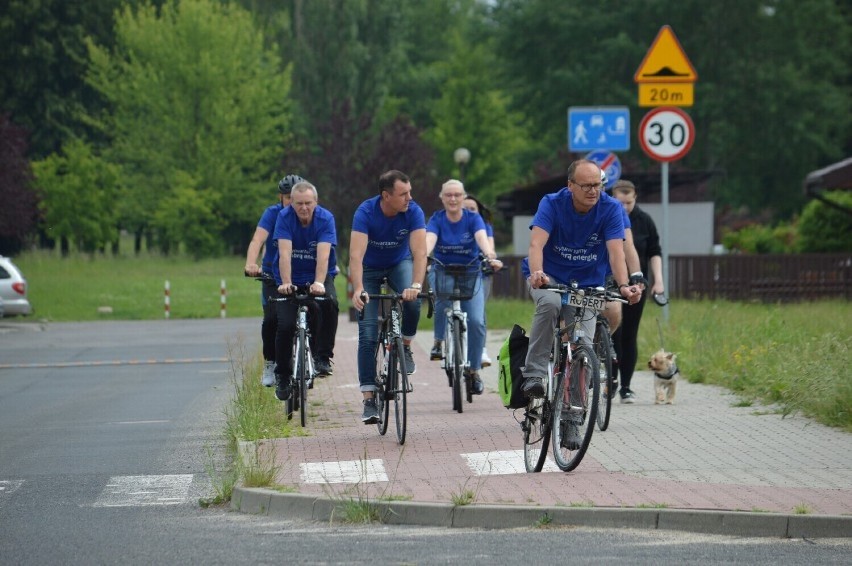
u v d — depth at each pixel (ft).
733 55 528.63
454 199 103.09
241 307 322.34
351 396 112.16
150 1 556.10
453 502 60.08
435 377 128.16
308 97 581.94
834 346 106.63
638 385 113.39
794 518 55.93
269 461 71.61
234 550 54.80
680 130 139.44
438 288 103.35
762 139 534.37
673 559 51.65
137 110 542.57
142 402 121.80
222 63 525.34
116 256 505.66
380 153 391.04
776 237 314.55
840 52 553.23
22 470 80.18
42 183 493.36
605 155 156.76
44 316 301.43
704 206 284.61
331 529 58.95
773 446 76.84
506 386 71.97
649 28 538.47
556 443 69.46
